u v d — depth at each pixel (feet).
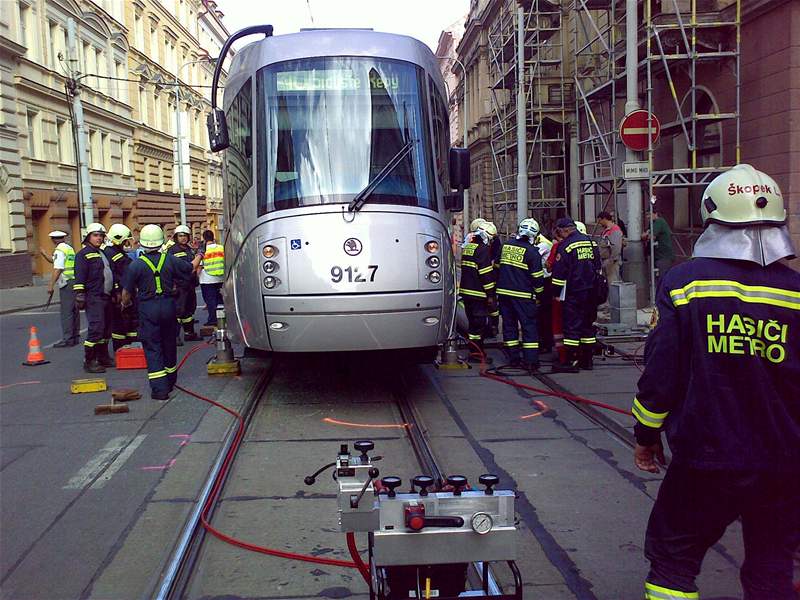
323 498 17.26
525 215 58.13
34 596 12.73
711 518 9.42
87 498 17.34
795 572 12.62
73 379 32.40
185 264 27.66
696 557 9.73
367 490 9.66
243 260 24.80
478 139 125.39
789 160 39.68
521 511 16.24
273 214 23.95
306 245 23.34
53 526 15.75
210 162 202.59
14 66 92.84
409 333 23.81
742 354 9.05
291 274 23.31
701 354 9.15
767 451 8.94
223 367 31.60
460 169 26.35
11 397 28.78
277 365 33.99
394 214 23.91
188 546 14.44
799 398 9.09
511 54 90.63
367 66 25.46
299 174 24.29
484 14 115.55
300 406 26.20
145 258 26.81
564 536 14.92
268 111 24.98
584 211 72.18
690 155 49.37
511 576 13.17
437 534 9.34
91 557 14.23
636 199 39.19
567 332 30.68
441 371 31.89
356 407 25.93
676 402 9.51
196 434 22.47
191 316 44.42
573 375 30.09
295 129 24.73
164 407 26.04
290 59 25.44
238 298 25.40
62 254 43.19
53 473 19.19
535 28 72.64
